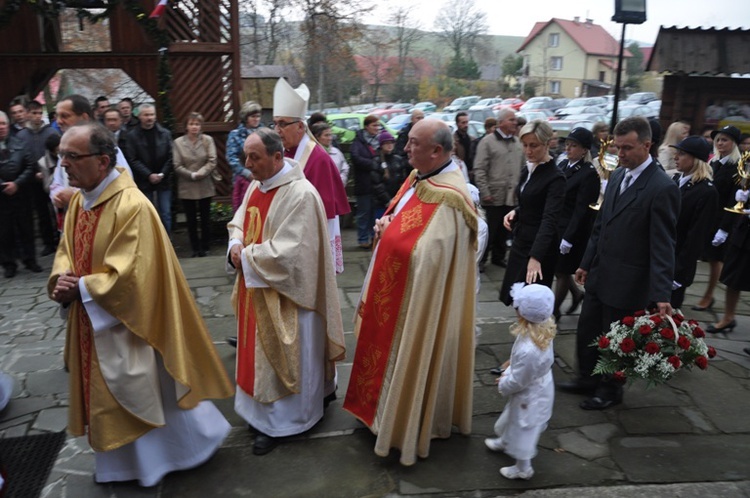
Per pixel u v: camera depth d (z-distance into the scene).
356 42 28.27
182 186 7.10
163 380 2.97
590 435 3.48
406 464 3.11
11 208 6.52
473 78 61.31
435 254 2.99
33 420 3.67
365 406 3.36
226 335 4.89
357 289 6.02
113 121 6.82
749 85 10.38
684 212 4.55
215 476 3.11
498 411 3.74
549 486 3.04
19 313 5.50
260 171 3.16
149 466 2.99
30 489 3.02
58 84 22.27
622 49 7.46
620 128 3.45
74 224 2.89
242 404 3.43
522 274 4.24
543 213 4.08
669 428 3.56
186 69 8.31
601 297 3.68
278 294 3.18
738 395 3.97
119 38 8.23
